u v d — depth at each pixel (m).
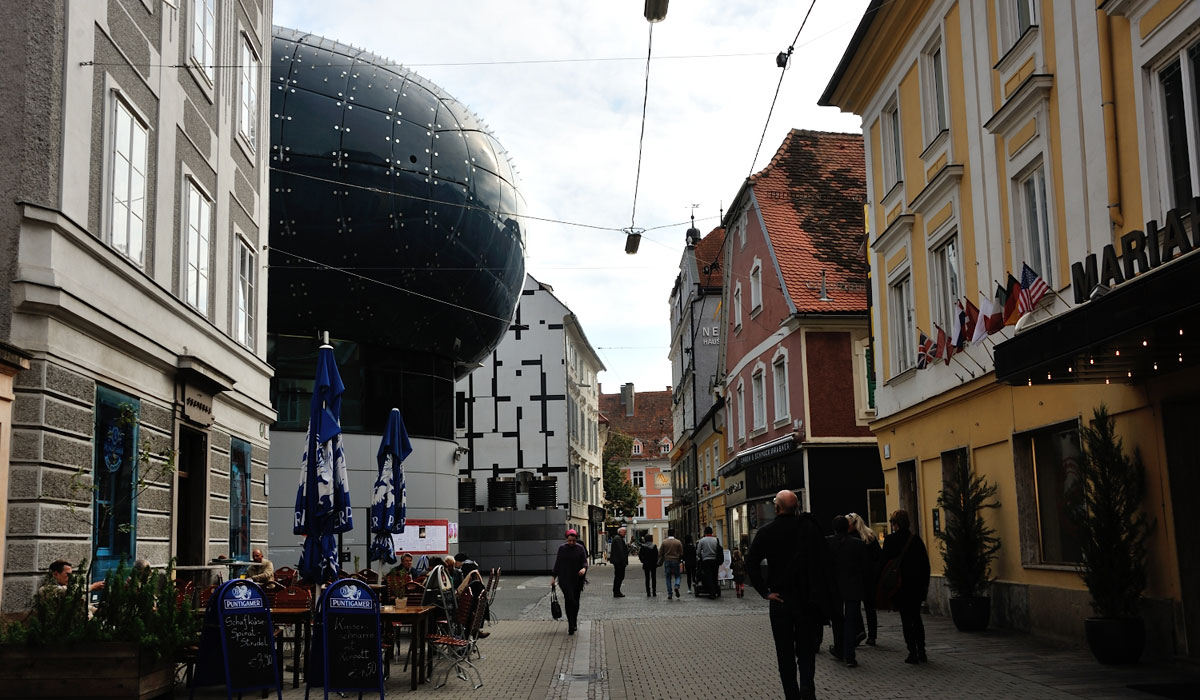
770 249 27.16
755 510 29.92
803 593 8.00
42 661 8.31
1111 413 11.21
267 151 20.30
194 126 15.27
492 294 34.62
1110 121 10.80
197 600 11.84
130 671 8.33
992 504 14.49
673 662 12.17
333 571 11.12
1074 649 11.70
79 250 10.88
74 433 10.66
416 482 33.34
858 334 25.30
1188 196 9.67
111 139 11.85
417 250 30.95
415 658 10.37
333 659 8.81
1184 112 9.70
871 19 17.89
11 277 9.91
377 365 32.62
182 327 14.46
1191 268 7.31
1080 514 10.78
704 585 24.75
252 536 18.78
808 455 24.80
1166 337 8.46
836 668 10.78
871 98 19.69
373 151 29.97
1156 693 8.48
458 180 31.75
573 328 54.34
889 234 18.61
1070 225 11.71
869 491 24.78
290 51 30.47
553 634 16.50
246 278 18.80
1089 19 11.22
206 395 15.24
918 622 10.91
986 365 14.33
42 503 9.94
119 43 12.23
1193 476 9.99
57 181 10.44
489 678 11.21
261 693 9.92
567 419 51.22
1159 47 9.92
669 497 114.56
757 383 30.12
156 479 11.93
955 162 15.47
